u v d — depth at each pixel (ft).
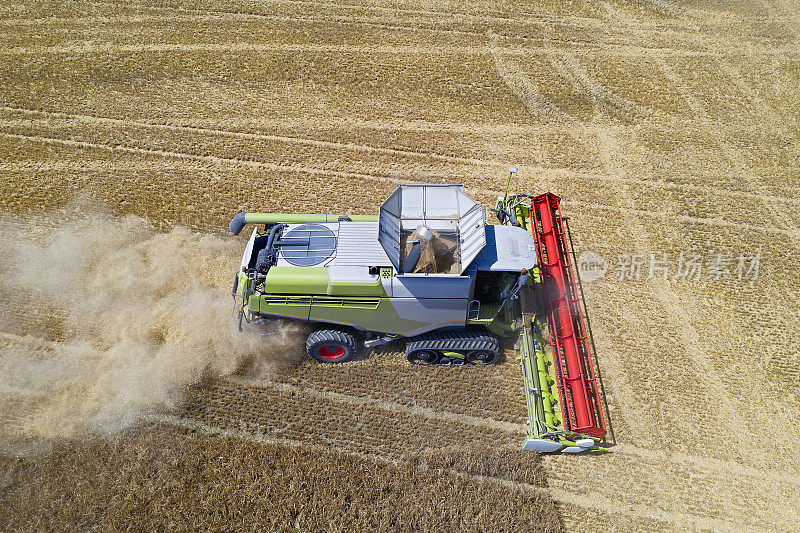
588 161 54.49
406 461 34.60
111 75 60.23
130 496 32.19
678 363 40.22
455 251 36.14
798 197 51.37
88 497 32.04
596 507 33.40
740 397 38.50
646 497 33.86
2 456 33.47
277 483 33.17
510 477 34.27
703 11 73.46
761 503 33.83
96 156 52.54
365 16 70.59
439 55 65.57
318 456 34.47
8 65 60.64
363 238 36.32
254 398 37.17
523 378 37.42
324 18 69.72
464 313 35.88
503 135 56.85
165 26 67.05
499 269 34.40
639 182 52.60
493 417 36.78
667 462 35.37
